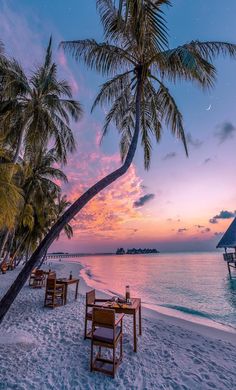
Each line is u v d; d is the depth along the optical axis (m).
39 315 6.56
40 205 16.80
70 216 4.29
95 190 4.62
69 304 8.07
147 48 5.57
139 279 23.31
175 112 6.23
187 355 4.34
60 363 3.71
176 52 5.03
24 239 21.25
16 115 10.31
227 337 5.95
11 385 3.04
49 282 7.61
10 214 6.48
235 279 23.12
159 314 8.26
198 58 5.25
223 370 3.81
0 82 9.35
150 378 3.40
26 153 11.09
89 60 5.95
